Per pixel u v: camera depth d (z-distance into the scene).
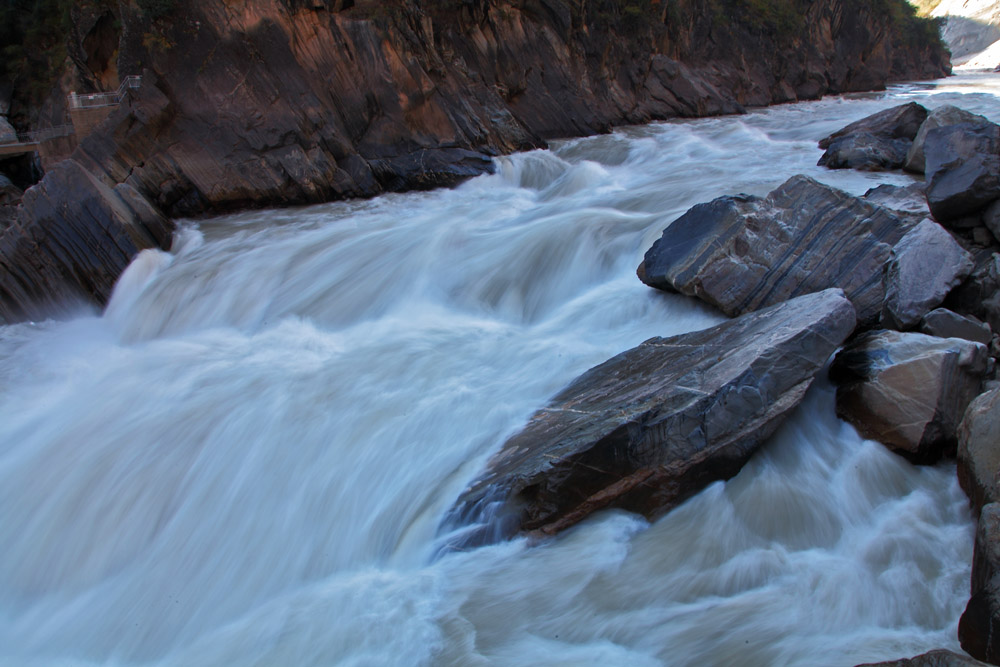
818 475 5.36
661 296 7.88
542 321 8.53
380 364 7.63
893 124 13.07
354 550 5.36
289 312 9.59
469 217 12.37
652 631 4.27
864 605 4.29
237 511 5.80
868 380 5.60
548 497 5.00
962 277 6.29
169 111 13.78
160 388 7.73
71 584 5.46
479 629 4.41
